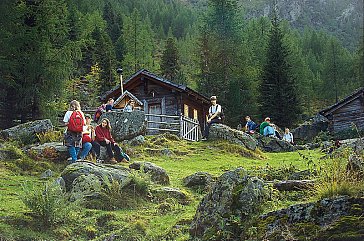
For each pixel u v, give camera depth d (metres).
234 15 61.69
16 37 28.97
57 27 31.03
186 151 20.86
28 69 29.12
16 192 11.38
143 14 137.50
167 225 9.47
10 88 30.08
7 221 9.04
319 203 6.79
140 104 30.33
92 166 11.80
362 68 67.44
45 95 30.05
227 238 7.59
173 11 141.25
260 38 71.50
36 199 9.30
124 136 21.17
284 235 6.70
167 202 11.08
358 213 6.40
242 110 52.09
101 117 21.53
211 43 57.88
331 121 38.59
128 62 74.94
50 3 30.41
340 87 74.75
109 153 15.30
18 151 14.97
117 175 11.61
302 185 10.05
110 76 68.00
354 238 6.16
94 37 76.38
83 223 9.52
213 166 17.59
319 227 6.54
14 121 30.23
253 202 8.09
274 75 49.72
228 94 53.28
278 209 7.71
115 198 10.80
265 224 7.12
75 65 31.95
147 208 10.72
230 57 57.75
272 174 12.77
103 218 9.75
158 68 78.00
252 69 56.91
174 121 31.34
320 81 75.69
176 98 33.06
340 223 6.38
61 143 16.41
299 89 60.78
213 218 8.05
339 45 93.00
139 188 11.34
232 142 22.95
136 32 83.19
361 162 8.16
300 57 75.56
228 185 8.29
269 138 26.81
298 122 50.09
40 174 13.96
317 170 10.30
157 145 21.03
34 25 30.52
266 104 49.06
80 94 56.56
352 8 188.50
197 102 36.12
